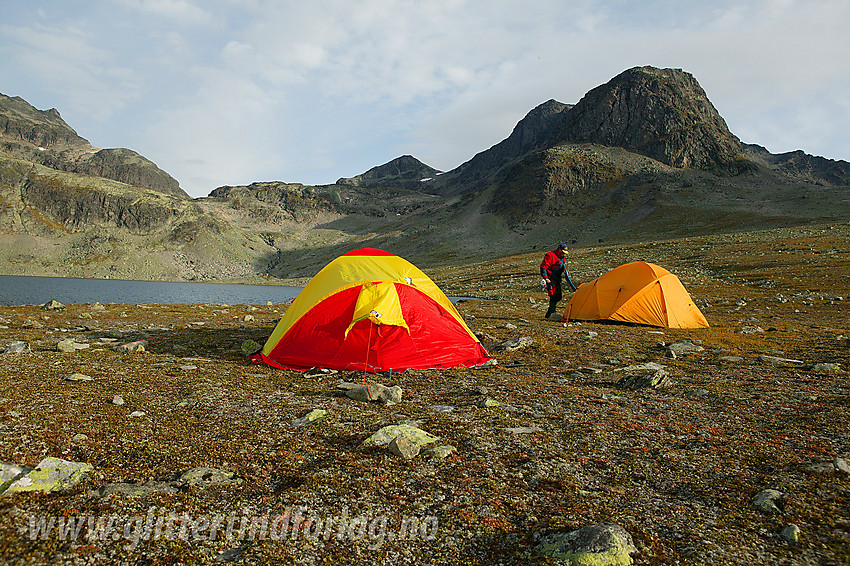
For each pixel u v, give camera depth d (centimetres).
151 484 470
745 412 759
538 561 357
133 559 350
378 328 1159
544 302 4094
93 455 529
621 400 838
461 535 400
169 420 673
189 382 920
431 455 568
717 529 406
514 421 708
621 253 10688
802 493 470
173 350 1295
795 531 393
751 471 531
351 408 770
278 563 353
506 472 527
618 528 389
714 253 7988
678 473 528
